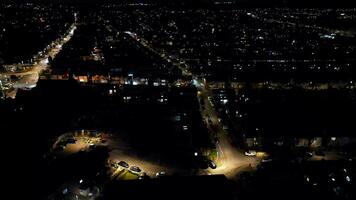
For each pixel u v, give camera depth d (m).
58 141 59.00
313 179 46.44
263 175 47.50
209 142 56.19
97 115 69.56
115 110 72.50
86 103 74.50
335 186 45.09
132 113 71.06
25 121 63.53
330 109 67.88
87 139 59.91
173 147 56.97
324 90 83.19
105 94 81.12
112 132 62.62
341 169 48.34
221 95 78.44
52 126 62.84
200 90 84.19
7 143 56.25
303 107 69.12
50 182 47.19
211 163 51.41
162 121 66.75
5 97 77.94
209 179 42.06
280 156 53.59
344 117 63.44
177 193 39.81
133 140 59.62
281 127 59.38
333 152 55.00
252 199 42.62
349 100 74.56
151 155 54.59
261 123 61.00
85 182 46.22
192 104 74.25
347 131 57.69
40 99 73.25
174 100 76.62
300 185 44.66
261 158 53.25
